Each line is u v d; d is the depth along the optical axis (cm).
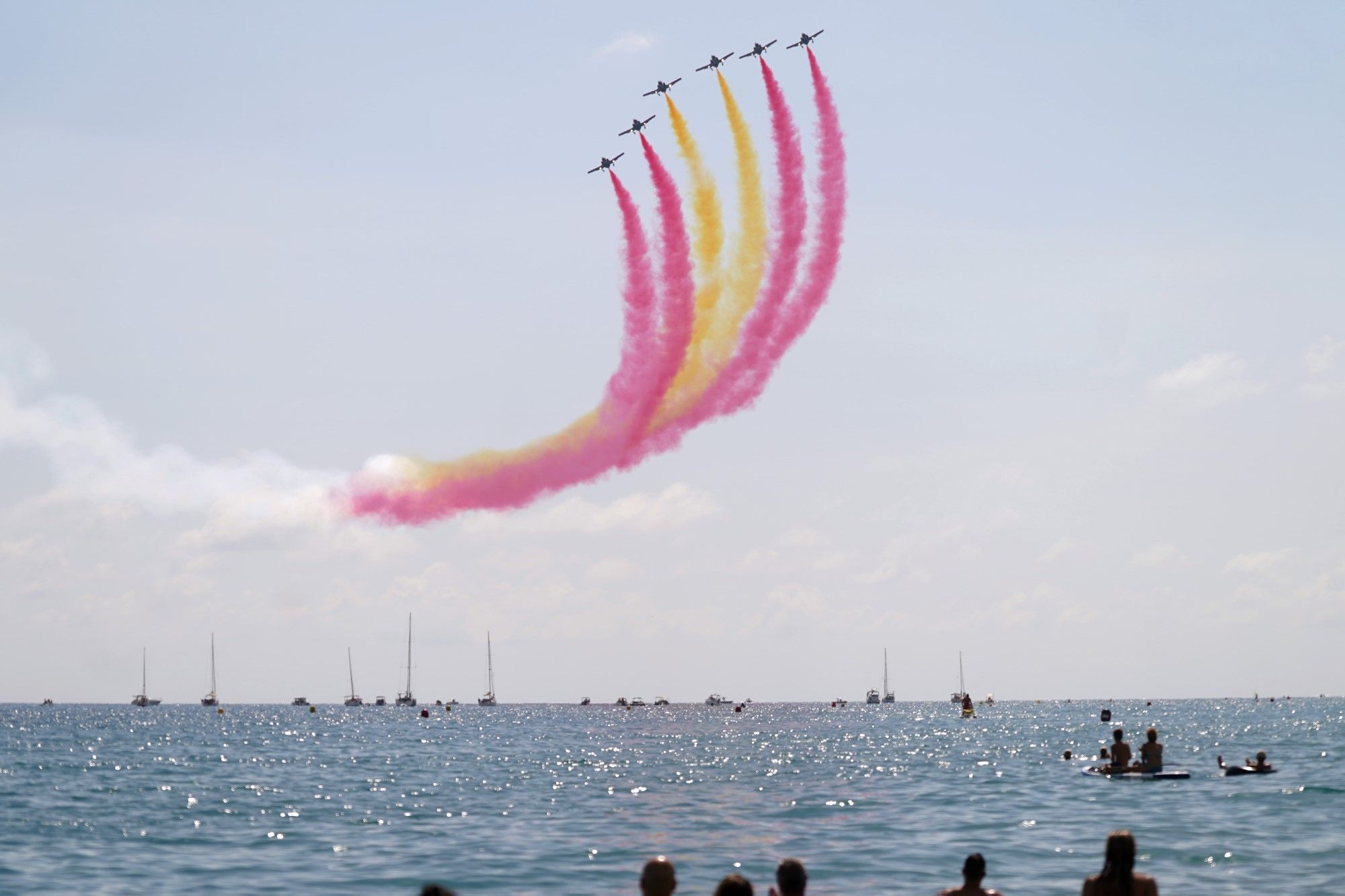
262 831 6181
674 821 6425
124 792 8669
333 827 6334
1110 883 2347
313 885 4544
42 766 11919
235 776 10425
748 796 7944
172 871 4881
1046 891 4284
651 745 16525
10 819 6775
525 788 8762
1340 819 5991
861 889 4359
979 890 2591
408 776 10225
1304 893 4175
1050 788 7894
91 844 5725
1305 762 10712
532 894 4338
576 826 6250
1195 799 6975
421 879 4659
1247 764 8881
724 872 4719
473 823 6412
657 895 2156
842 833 5853
